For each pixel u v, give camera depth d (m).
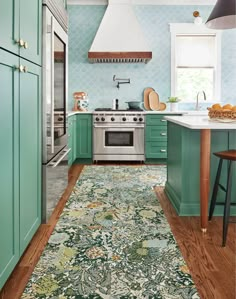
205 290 1.74
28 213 2.18
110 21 5.78
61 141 3.42
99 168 5.21
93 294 1.69
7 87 1.69
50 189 2.83
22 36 1.96
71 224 2.71
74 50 6.12
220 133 2.89
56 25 2.97
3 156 1.63
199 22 5.88
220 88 6.13
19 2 1.88
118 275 1.88
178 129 3.08
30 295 1.67
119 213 3.01
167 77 6.14
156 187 3.98
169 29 6.05
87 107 6.06
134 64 6.14
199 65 6.12
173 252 2.19
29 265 1.99
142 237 2.45
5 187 1.68
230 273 1.92
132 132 5.65
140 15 6.05
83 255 2.14
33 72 2.26
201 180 2.55
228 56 6.09
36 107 2.39
